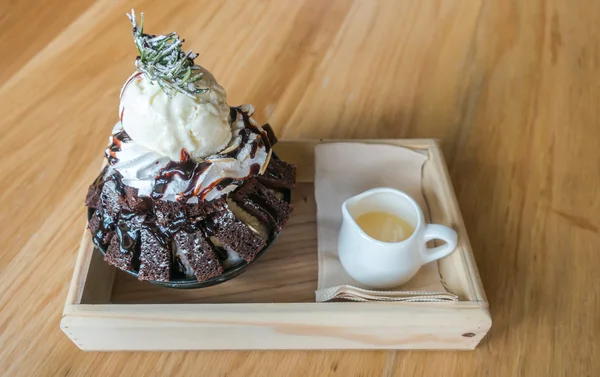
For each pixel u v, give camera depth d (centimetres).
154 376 36
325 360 37
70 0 61
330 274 40
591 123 52
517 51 59
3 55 55
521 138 51
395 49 58
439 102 54
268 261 42
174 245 36
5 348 37
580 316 39
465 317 35
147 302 39
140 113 33
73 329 34
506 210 45
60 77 53
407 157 45
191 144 33
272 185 39
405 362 37
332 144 45
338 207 43
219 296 40
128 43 57
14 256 41
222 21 60
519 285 41
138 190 34
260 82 54
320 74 55
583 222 45
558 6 64
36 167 46
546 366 37
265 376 37
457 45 59
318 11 62
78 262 37
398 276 38
